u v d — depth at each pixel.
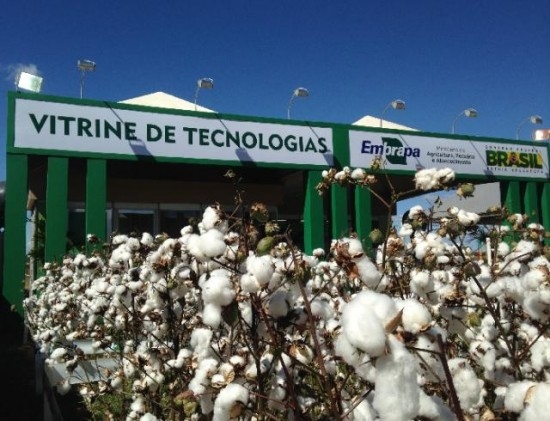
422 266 2.40
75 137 11.06
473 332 2.02
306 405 1.62
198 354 1.92
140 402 2.68
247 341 1.78
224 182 15.79
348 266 1.53
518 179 16.91
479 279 2.28
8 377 7.77
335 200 13.36
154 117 11.89
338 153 13.86
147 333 3.11
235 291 1.55
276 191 16.53
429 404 1.12
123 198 14.57
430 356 1.21
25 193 10.46
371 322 0.94
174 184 15.19
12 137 10.54
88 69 11.07
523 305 1.94
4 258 10.20
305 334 1.82
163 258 2.51
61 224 10.66
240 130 12.81
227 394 1.46
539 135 17.69
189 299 2.92
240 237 1.93
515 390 1.11
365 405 1.33
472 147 16.16
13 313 10.14
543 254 2.31
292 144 13.34
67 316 5.15
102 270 4.37
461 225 2.42
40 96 10.82
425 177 2.49
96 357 4.21
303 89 13.05
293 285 1.68
